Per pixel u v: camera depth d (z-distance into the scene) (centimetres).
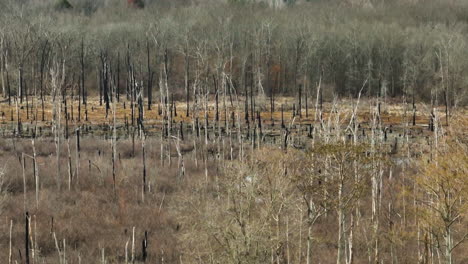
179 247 2936
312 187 2672
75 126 6469
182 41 8806
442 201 2623
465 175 2534
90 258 2881
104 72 7938
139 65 8631
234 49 9244
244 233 2491
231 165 3391
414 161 3938
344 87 9206
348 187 2856
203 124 6775
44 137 5772
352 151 2622
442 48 8525
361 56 9194
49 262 2803
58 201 3672
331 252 3011
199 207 2919
